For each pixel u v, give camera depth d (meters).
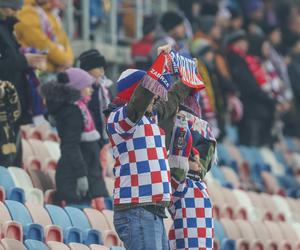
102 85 28.67
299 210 38.53
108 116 21.88
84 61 28.53
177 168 22.70
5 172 27.06
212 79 38.25
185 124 22.78
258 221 34.28
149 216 21.44
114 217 21.69
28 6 31.28
